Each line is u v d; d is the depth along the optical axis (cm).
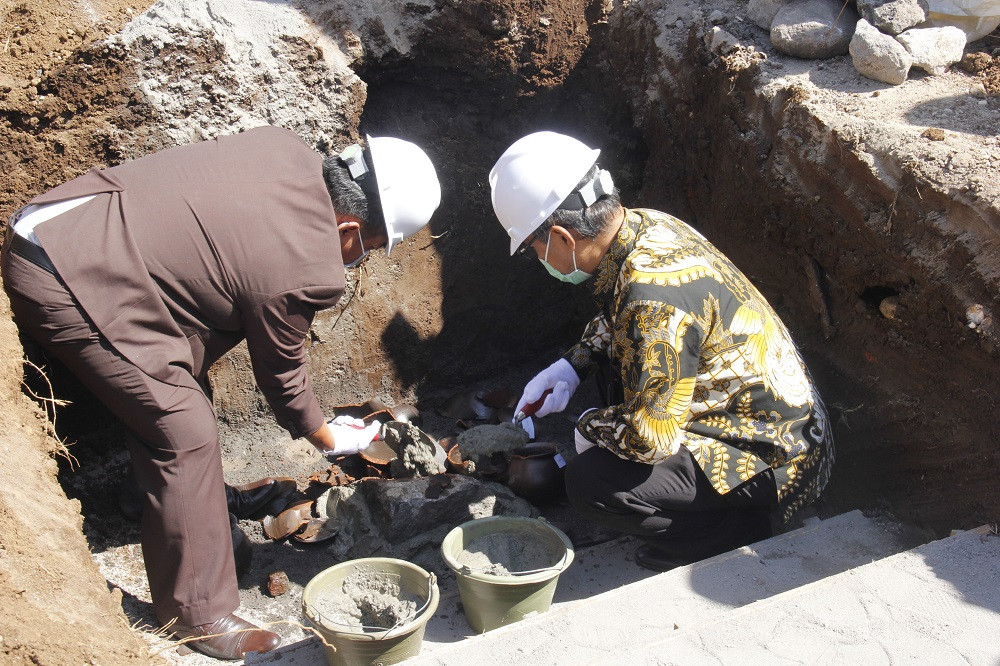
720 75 358
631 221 257
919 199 281
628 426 253
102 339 243
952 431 283
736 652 214
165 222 243
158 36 325
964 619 221
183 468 259
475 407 415
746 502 280
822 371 338
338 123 368
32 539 216
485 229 429
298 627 304
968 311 264
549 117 435
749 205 354
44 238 238
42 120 311
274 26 353
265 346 257
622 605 250
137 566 322
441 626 281
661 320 242
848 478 325
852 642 215
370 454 355
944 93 321
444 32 391
